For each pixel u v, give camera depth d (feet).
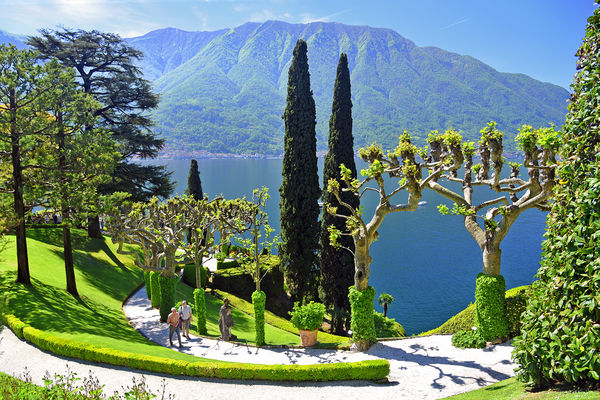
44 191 67.77
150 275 78.84
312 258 98.68
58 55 104.99
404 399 36.68
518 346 26.91
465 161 50.80
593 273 22.18
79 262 94.38
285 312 101.14
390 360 46.98
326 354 51.29
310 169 97.25
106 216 70.79
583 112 24.50
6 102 62.59
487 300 48.11
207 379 42.19
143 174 115.44
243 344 56.90
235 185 577.43
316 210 98.68
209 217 74.38
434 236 314.76
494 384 35.53
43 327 52.01
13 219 62.90
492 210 49.70
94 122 71.72
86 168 69.72
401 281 202.28
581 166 23.94
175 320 56.18
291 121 96.94
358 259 51.67
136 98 117.39
